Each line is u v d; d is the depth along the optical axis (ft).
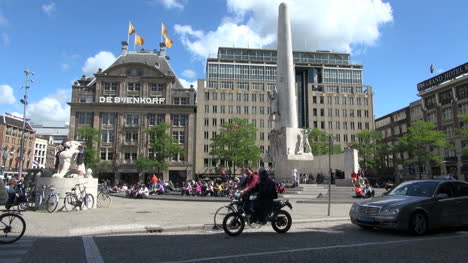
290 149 100.17
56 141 403.13
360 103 288.92
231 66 306.14
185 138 233.35
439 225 33.53
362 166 221.05
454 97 208.33
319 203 69.41
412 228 32.14
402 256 23.71
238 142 204.03
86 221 41.37
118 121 230.27
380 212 32.65
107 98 231.50
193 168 236.02
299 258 23.07
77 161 58.18
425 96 235.61
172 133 233.55
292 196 81.66
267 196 33.40
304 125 308.81
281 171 100.32
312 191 87.35
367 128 285.02
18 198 47.44
